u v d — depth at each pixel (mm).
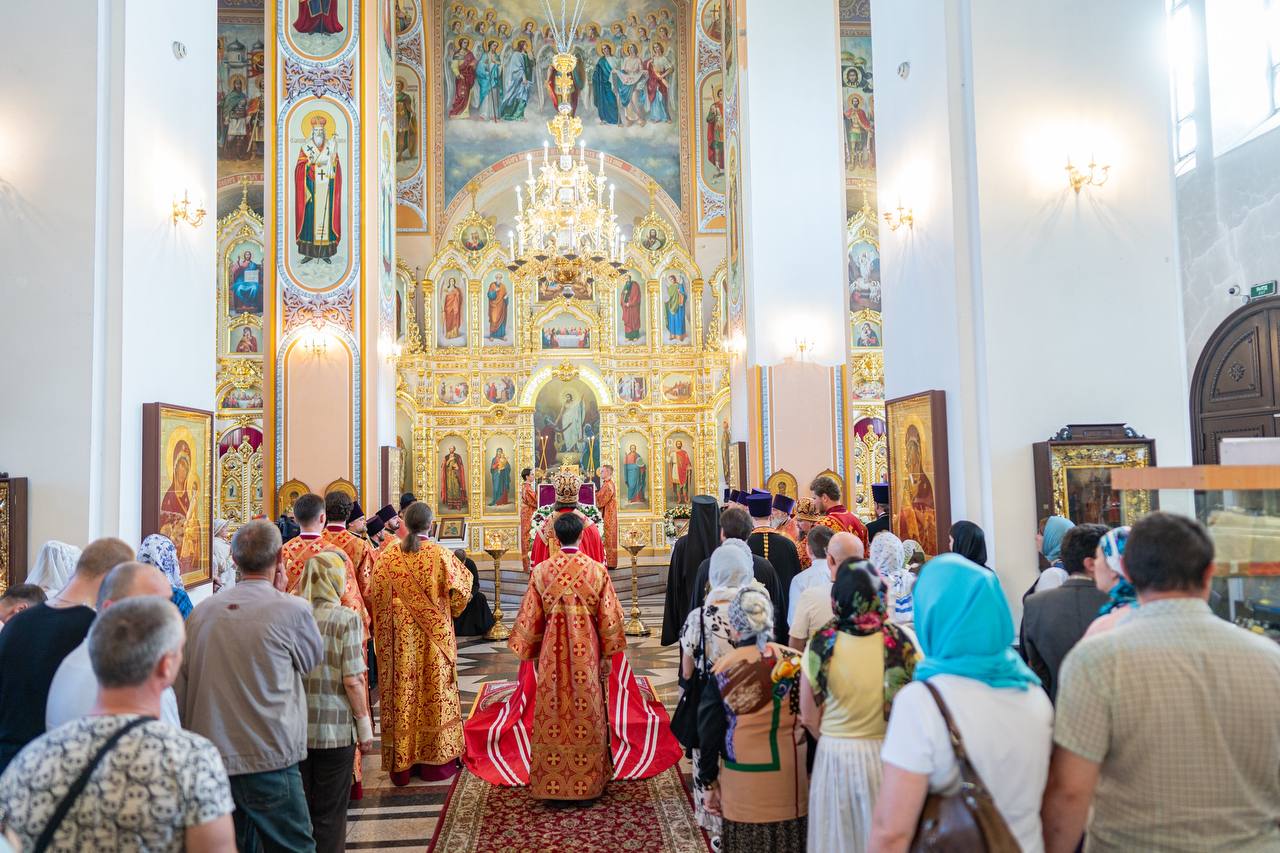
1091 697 2162
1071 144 6852
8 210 6074
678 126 22172
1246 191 8992
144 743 2033
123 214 6191
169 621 2195
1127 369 6805
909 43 7602
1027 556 6566
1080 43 6934
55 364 6012
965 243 6820
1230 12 9211
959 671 2248
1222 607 2814
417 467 18812
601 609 5570
